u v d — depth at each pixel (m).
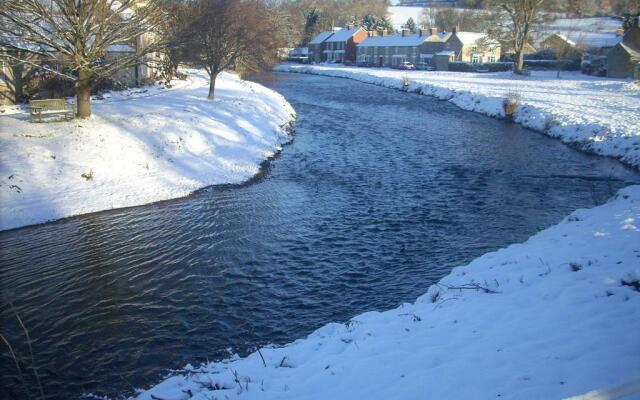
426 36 90.88
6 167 16.27
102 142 19.25
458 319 7.82
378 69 84.50
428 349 6.86
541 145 26.02
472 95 41.66
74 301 10.53
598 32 83.00
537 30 69.12
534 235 12.70
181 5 25.58
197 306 10.34
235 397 6.40
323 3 139.12
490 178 19.91
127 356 8.66
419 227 14.70
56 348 8.90
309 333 9.29
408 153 24.20
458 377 5.93
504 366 6.03
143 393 7.20
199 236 14.08
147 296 10.75
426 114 36.66
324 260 12.52
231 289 11.06
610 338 6.33
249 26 31.88
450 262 12.28
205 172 19.75
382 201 17.14
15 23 19.66
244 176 19.97
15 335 9.29
